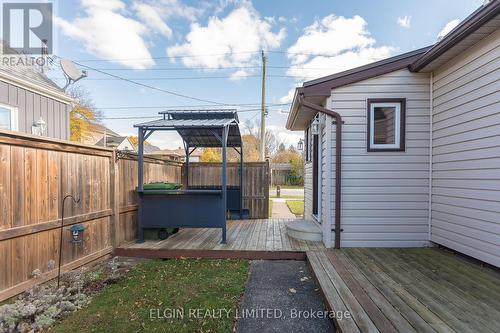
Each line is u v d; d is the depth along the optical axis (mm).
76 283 2951
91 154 3848
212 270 3711
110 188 4285
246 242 4691
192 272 3631
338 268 3402
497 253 3090
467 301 2492
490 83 3166
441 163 4062
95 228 3928
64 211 3338
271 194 18547
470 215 3482
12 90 6184
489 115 3184
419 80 4336
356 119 4402
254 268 3846
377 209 4395
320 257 3857
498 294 2629
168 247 4383
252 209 7582
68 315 2488
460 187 3660
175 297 2854
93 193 3893
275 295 2979
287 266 3924
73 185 3504
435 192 4203
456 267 3398
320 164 5172
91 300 2779
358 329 2057
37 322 2271
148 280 3330
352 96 4402
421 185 4359
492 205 3148
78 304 2658
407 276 3115
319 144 5211
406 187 4371
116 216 4359
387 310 2338
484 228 3266
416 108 4344
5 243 2600
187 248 4336
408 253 4016
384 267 3420
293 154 31812
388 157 4379
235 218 7312
